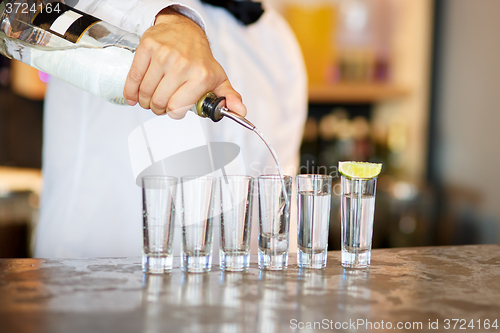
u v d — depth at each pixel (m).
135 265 0.90
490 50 2.24
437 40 2.58
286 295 0.74
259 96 1.40
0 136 3.24
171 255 0.84
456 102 2.48
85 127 1.28
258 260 0.91
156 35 0.84
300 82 1.60
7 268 0.86
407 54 2.71
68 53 0.91
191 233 0.84
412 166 2.70
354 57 2.79
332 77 2.79
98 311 0.65
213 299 0.71
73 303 0.68
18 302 0.68
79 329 0.59
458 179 2.48
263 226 0.88
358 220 0.91
